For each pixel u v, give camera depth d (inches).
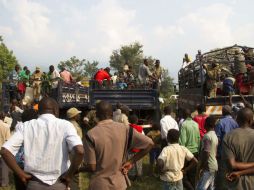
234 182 195.5
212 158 299.9
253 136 196.1
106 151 190.7
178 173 271.0
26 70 704.4
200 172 308.0
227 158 196.1
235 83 493.0
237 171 193.8
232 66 535.5
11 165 167.5
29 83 666.2
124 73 728.3
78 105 622.8
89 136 191.9
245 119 199.9
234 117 413.7
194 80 542.3
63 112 611.8
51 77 633.0
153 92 612.4
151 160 446.6
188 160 275.3
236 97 463.8
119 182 189.9
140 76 669.3
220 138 315.6
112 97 608.4
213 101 459.2
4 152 167.2
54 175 170.1
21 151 217.5
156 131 446.3
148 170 473.7
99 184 189.2
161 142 419.8
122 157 193.9
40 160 169.3
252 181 193.5
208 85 470.9
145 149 194.5
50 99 182.4
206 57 526.9
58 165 170.2
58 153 170.7
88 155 190.7
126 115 394.0
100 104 198.4
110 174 190.2
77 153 166.4
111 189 188.4
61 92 570.3
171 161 270.8
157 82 658.2
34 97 645.3
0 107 710.5
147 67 668.1
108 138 191.6
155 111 611.8
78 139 169.8
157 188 395.2
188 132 350.9
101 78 663.8
